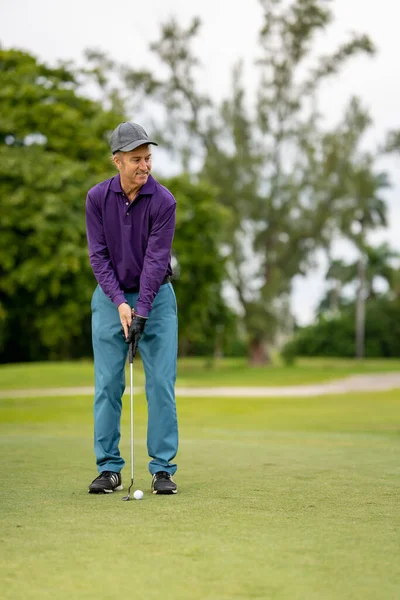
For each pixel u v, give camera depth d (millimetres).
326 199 39406
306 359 55031
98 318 4656
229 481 4754
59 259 18953
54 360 45656
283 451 6562
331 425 13188
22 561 2826
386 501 4016
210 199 33750
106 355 4629
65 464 5520
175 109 38562
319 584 2564
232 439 8188
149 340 4629
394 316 57438
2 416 15781
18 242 19641
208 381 30703
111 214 4504
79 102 23812
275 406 18281
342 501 4020
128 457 6016
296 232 39531
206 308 35031
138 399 19688
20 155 20438
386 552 2953
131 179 4395
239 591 2498
